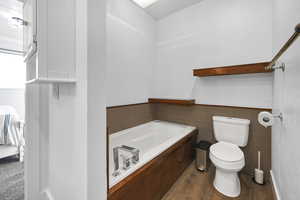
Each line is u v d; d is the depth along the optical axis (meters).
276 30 1.50
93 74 0.74
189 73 2.42
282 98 1.21
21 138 2.34
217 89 2.15
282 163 1.19
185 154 1.97
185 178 1.80
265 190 1.60
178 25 2.53
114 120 2.08
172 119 2.66
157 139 2.59
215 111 2.17
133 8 2.31
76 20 0.80
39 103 1.34
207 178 1.81
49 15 0.72
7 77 3.28
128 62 2.27
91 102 0.74
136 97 2.46
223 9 2.06
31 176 1.32
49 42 0.72
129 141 2.17
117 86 2.12
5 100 3.29
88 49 0.72
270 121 1.24
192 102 2.29
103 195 0.82
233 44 1.99
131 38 2.30
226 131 1.91
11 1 1.60
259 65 1.64
